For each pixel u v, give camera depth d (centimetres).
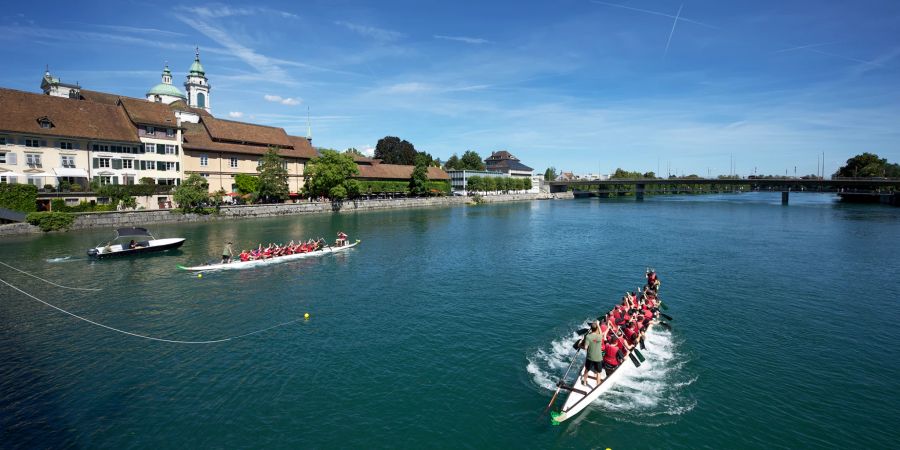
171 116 8281
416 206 12725
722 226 7294
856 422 1608
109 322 2580
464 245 5309
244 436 1518
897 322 2577
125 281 3475
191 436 1512
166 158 8088
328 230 6612
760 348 2217
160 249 4612
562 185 19600
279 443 1483
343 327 2508
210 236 5775
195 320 2616
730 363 2050
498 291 3231
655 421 1605
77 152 6938
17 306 2853
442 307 2859
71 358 2100
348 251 4875
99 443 1470
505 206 13250
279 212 8831
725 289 3259
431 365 2039
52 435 1508
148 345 2259
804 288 3278
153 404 1708
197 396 1767
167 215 7050
